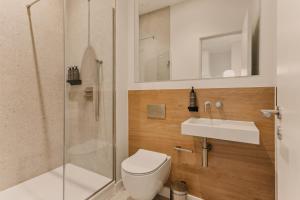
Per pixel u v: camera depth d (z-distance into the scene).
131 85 1.89
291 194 0.64
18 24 1.48
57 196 1.37
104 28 1.77
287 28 0.69
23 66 1.52
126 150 1.90
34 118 1.61
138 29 1.86
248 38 1.34
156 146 1.73
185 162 1.56
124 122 1.88
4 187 1.40
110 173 1.75
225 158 1.39
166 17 1.71
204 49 1.52
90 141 1.69
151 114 1.75
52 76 1.76
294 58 0.61
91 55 1.75
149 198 1.33
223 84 1.40
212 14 1.48
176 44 1.65
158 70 1.74
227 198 1.39
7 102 1.41
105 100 1.77
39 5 1.64
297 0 0.58
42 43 1.67
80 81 1.68
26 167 1.54
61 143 1.84
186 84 1.57
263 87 1.25
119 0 1.82
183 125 1.27
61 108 1.84
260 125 1.26
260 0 1.26
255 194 1.29
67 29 1.63
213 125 1.23
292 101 0.62
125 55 1.89
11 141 1.44
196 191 1.52
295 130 0.59
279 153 0.84
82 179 1.59
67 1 1.63
